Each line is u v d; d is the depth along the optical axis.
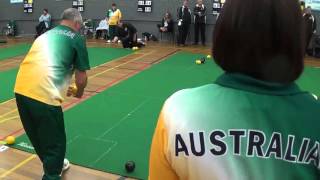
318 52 12.89
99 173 4.31
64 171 4.32
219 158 0.94
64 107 6.65
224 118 0.95
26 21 19.47
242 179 0.92
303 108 0.95
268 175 0.92
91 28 17.64
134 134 5.46
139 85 8.36
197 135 0.95
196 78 9.10
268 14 0.92
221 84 0.99
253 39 0.92
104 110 6.55
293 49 0.93
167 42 16.28
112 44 14.96
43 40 3.63
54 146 3.57
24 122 3.65
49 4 18.67
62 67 3.59
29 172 4.34
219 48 0.97
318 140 0.94
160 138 1.00
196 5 15.41
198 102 0.98
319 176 0.95
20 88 3.56
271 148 0.93
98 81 8.67
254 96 0.95
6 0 19.62
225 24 0.96
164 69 10.12
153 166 1.03
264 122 0.94
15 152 4.84
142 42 14.70
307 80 9.15
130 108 6.69
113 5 15.95
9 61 11.52
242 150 0.93
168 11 16.39
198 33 15.61
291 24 0.92
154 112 6.47
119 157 4.71
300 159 0.93
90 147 5.00
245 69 0.96
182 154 0.96
